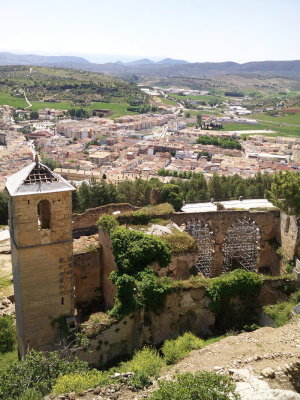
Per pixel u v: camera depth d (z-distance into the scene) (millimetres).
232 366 29906
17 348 42031
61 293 37906
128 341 40094
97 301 49344
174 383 23938
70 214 36625
